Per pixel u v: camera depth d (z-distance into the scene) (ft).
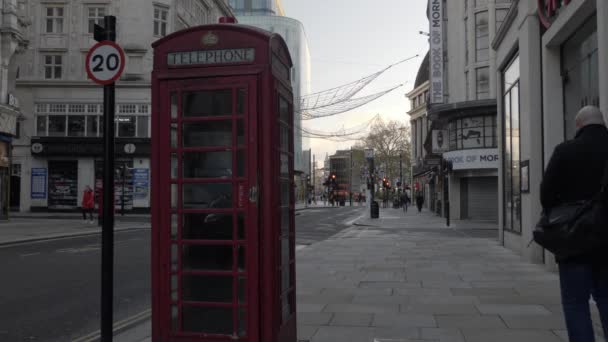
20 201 124.26
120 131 122.31
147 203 121.80
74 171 125.59
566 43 35.29
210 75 14.02
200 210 13.99
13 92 93.09
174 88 14.24
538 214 38.32
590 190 12.37
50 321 21.77
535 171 38.50
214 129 14.11
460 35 112.27
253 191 13.69
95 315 22.91
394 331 19.10
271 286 13.67
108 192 15.51
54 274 34.19
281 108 15.33
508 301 24.48
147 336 19.19
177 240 14.10
